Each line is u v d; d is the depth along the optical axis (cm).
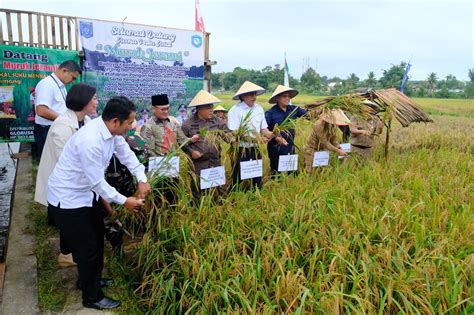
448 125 1379
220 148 507
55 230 462
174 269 358
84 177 304
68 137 340
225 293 286
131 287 378
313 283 297
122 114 292
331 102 574
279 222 391
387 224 380
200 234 381
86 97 344
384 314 277
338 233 352
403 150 846
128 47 746
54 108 482
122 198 318
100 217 339
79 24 694
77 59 702
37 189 352
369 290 279
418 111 645
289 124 528
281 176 514
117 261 408
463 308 273
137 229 446
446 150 798
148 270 381
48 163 348
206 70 867
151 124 458
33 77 670
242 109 538
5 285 354
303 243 355
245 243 357
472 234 365
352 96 595
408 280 287
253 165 500
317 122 565
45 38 673
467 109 2294
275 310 286
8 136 670
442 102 2831
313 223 375
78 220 310
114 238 407
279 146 570
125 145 350
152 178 389
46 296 343
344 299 289
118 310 335
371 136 662
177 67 809
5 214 468
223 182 475
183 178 427
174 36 795
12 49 648
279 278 298
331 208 402
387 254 314
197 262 331
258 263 311
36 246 424
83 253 318
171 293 327
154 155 453
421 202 393
